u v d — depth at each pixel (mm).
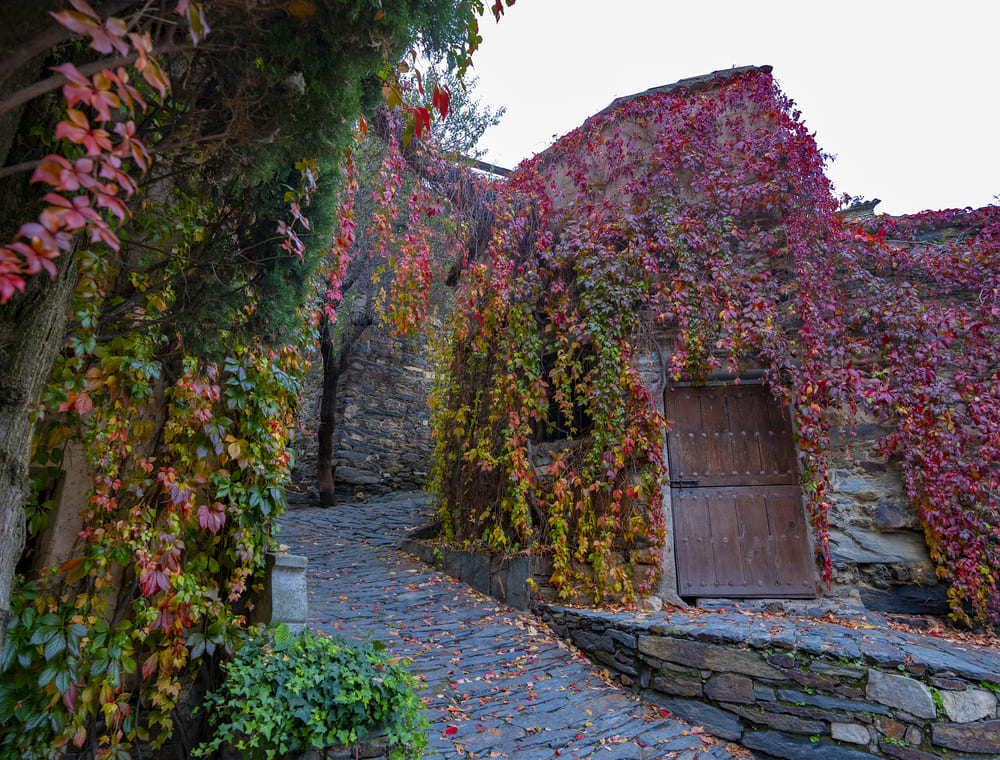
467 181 6387
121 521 2746
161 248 3082
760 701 3771
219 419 3117
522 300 6090
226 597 3338
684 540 5145
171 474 2900
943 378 4945
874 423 5020
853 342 5109
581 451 5504
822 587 4855
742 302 5414
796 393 5105
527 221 6434
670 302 5422
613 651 4434
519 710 3701
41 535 2773
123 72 1502
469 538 6141
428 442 11289
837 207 5629
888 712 3459
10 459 1944
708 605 4957
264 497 3354
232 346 3232
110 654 2670
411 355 11367
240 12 2168
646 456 5242
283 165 2980
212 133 2545
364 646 3309
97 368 2691
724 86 6180
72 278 2189
